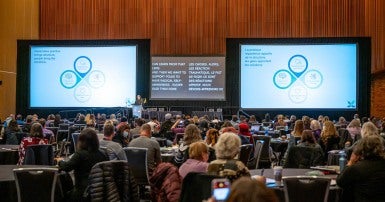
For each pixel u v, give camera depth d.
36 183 4.95
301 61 19.39
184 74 20.05
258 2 22.52
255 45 19.56
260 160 10.24
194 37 22.56
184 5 22.66
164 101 20.12
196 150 5.15
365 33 22.22
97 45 20.19
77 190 5.59
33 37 22.48
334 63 19.25
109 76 20.22
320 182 4.41
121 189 4.92
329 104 19.33
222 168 4.33
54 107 20.25
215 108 19.48
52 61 20.27
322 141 8.88
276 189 4.68
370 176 4.46
